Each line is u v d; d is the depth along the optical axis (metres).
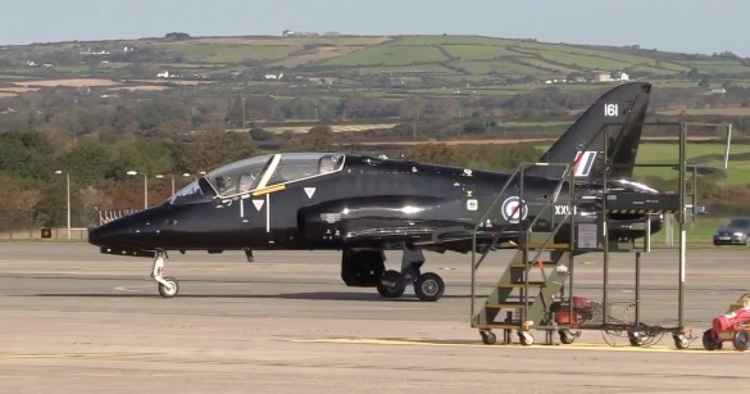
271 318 79.94
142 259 164.75
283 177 99.19
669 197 72.06
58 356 60.22
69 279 122.56
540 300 67.69
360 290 107.94
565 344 67.06
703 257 173.12
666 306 91.38
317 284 115.56
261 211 98.25
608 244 68.25
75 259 165.12
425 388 50.78
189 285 113.94
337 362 58.38
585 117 103.75
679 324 65.50
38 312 83.69
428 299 95.31
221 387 50.91
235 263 154.38
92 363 57.78
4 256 174.50
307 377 53.62
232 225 98.06
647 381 52.88
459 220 98.56
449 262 158.50
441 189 99.56
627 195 72.19
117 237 98.06
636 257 67.75
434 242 96.50
